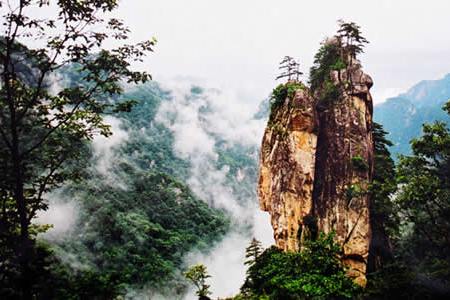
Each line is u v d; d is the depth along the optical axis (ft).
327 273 105.19
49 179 61.31
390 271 105.91
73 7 48.88
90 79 55.62
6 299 44.42
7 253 50.21
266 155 135.85
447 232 96.68
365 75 129.39
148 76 56.80
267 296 104.32
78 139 60.80
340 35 133.59
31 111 59.26
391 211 120.26
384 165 138.00
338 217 118.21
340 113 126.21
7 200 56.85
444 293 95.45
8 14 48.21
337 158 123.34
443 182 96.84
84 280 48.19
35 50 51.80
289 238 119.65
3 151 53.06
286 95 131.64
